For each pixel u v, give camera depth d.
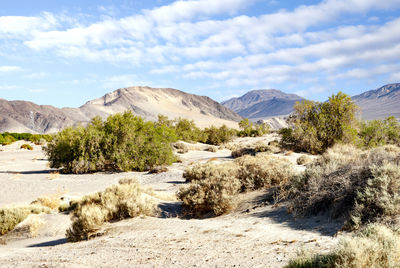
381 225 5.59
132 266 5.42
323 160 12.63
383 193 6.51
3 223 11.77
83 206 10.30
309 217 7.60
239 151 33.16
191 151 46.03
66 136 29.02
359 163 8.80
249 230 7.22
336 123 27.38
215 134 66.00
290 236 6.43
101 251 6.69
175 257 5.74
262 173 11.97
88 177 25.81
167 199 14.35
